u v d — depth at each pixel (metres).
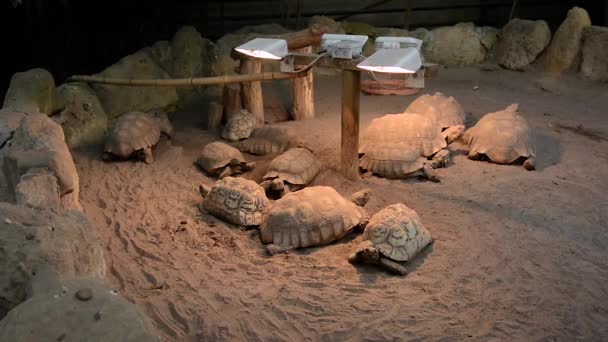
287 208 4.53
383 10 11.19
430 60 10.44
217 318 3.56
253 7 11.05
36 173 3.81
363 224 4.66
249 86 7.12
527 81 9.48
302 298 3.79
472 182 5.55
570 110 8.09
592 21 10.84
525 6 11.10
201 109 8.11
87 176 5.84
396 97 8.59
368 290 3.90
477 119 7.45
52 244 2.65
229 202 4.85
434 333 3.47
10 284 2.49
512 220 4.82
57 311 2.08
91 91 7.06
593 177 5.68
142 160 6.22
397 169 5.59
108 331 2.02
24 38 9.09
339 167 5.89
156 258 4.28
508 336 3.45
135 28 10.47
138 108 7.45
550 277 4.04
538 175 5.70
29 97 5.92
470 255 4.32
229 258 4.33
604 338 3.44
